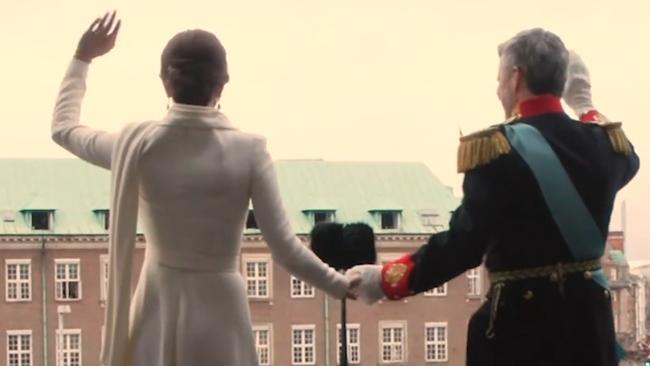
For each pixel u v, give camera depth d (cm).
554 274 658
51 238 8394
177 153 673
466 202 661
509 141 657
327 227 704
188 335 673
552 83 676
